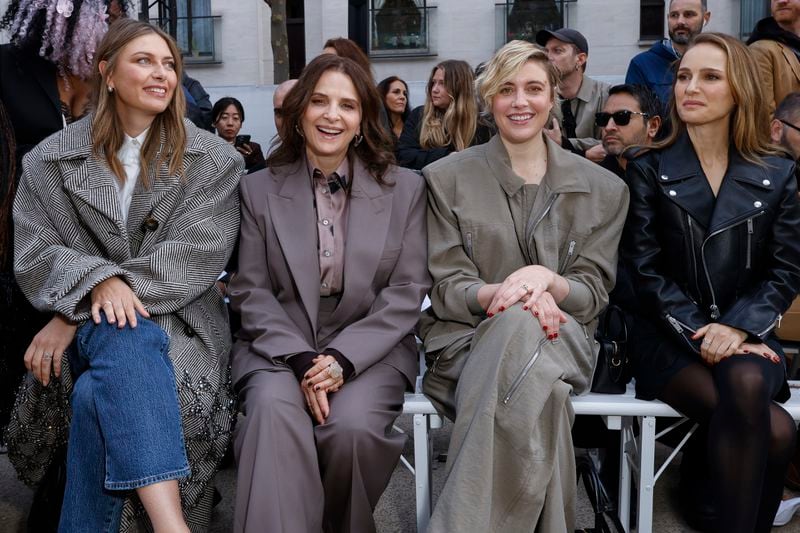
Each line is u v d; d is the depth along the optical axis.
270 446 2.62
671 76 5.58
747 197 3.00
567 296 2.93
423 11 17.25
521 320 2.71
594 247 3.07
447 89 4.90
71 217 2.97
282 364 2.86
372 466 2.73
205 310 3.07
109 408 2.59
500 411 2.64
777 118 3.75
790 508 3.27
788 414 2.85
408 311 2.98
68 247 2.95
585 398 3.00
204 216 2.98
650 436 2.96
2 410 3.19
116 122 3.00
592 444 3.38
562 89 5.52
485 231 3.08
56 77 3.54
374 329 2.93
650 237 3.10
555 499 2.64
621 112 4.25
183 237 2.94
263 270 3.08
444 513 2.57
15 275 2.93
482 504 2.56
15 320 3.16
